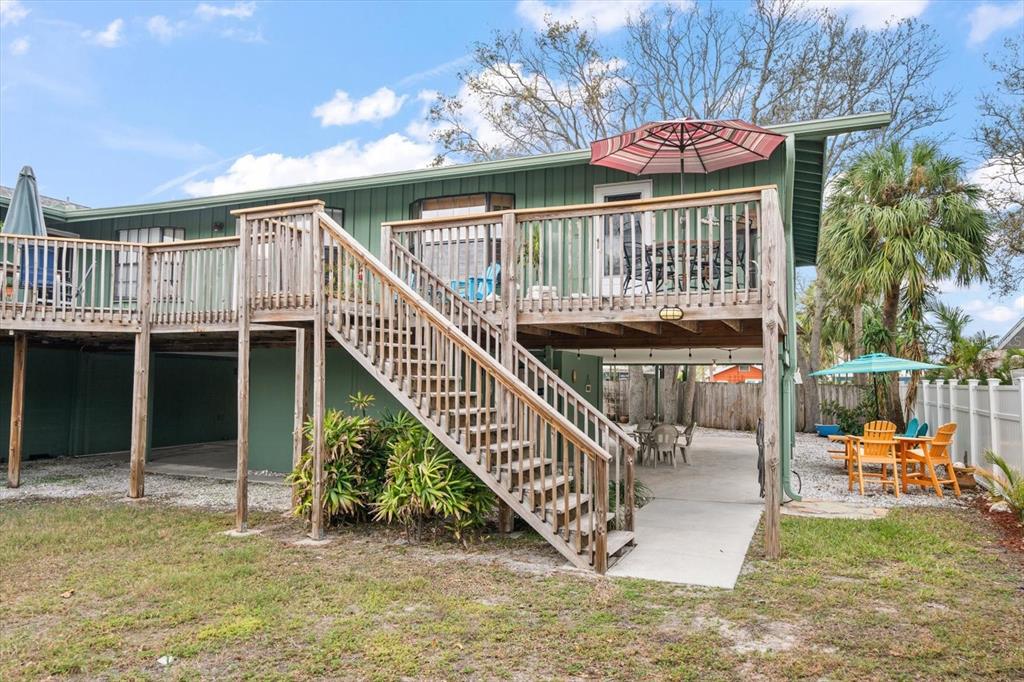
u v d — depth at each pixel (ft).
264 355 37.40
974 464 34.99
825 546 20.99
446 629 14.10
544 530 19.24
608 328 25.50
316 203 22.38
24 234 33.17
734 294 20.66
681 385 74.28
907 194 45.55
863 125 27.37
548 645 13.33
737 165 29.30
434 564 19.03
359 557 19.77
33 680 11.89
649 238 22.03
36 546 20.83
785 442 30.12
